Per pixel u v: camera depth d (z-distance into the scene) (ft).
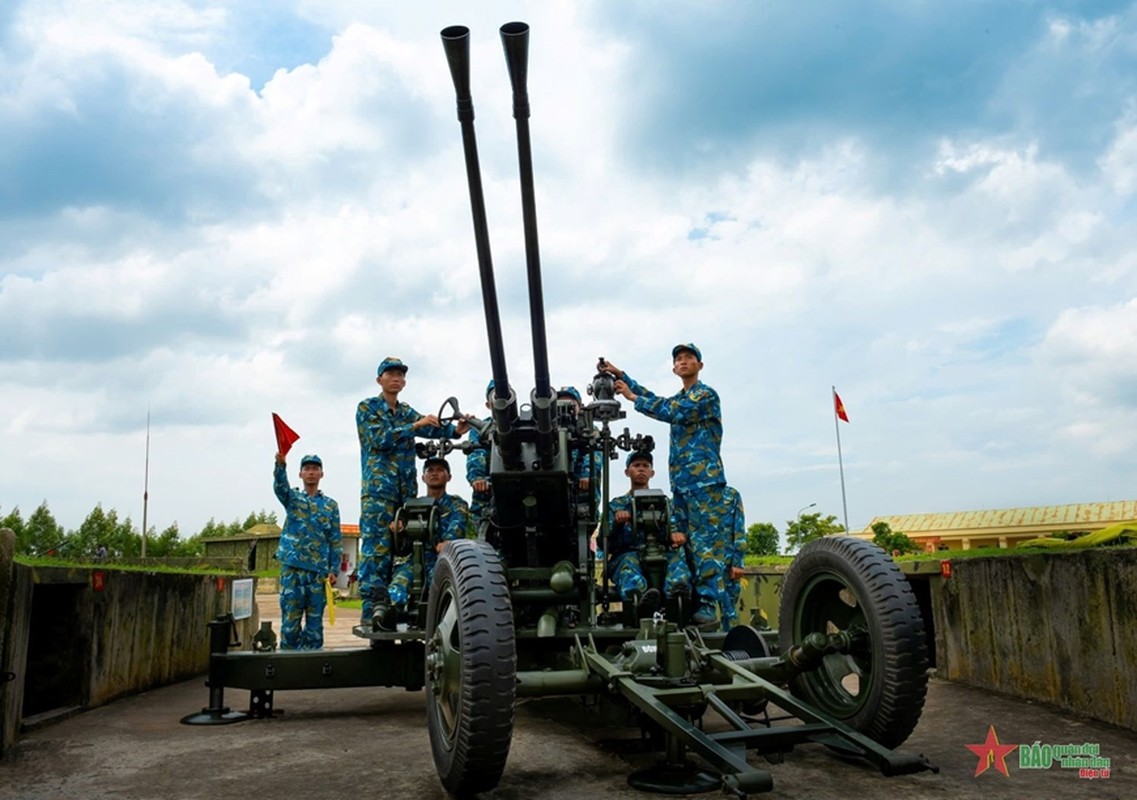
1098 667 15.25
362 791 11.31
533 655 15.80
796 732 10.58
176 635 23.90
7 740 13.92
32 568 15.43
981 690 19.11
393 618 16.84
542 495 15.76
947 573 21.16
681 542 17.69
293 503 25.72
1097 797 10.53
